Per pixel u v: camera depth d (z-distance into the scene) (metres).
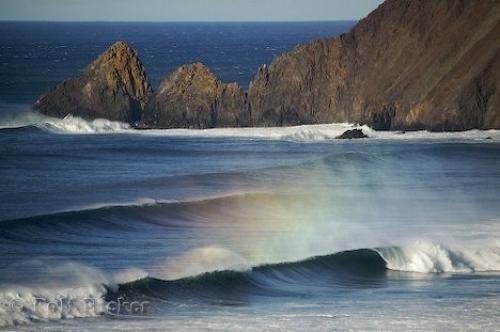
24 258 95.50
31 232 107.00
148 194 133.25
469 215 123.12
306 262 97.75
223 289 88.44
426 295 87.25
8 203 124.06
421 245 102.06
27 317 74.31
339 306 82.56
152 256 98.25
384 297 86.69
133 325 73.88
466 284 92.00
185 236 109.81
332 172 153.50
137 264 94.25
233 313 79.25
